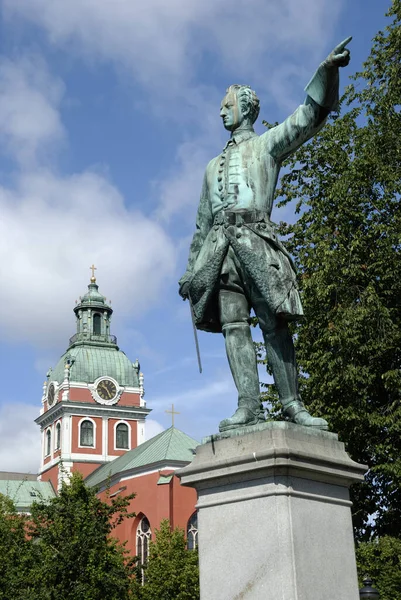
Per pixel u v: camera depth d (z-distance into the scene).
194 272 4.88
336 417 17.20
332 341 17.28
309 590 3.83
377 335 17.48
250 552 3.95
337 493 4.27
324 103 4.62
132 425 75.50
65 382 74.62
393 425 16.66
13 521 28.00
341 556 4.12
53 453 74.19
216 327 4.97
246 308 4.81
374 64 20.22
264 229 4.73
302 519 3.96
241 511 4.05
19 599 23.97
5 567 25.48
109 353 78.62
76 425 73.31
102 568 25.48
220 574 4.04
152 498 52.00
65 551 25.00
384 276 17.95
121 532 53.09
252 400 4.63
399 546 18.73
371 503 17.95
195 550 37.38
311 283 18.11
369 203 19.20
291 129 4.80
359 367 17.28
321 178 19.59
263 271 4.59
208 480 4.22
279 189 20.39
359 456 17.84
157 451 54.72
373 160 18.95
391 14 20.38
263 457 3.98
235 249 4.68
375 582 18.59
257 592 3.86
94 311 82.19
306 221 19.64
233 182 4.91
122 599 25.80
